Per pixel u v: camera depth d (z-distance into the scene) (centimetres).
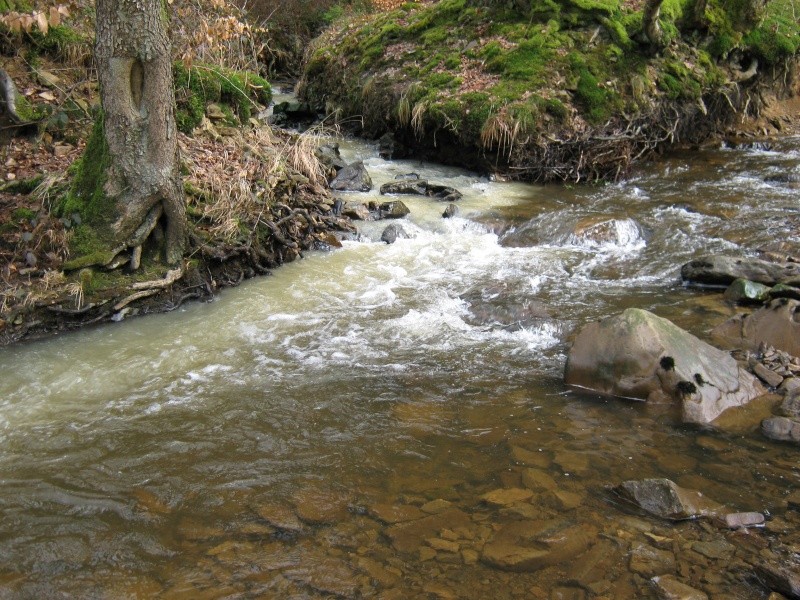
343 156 1182
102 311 632
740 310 640
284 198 834
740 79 1336
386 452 450
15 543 374
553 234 854
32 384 535
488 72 1176
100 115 645
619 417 484
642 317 522
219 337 614
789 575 337
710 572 348
